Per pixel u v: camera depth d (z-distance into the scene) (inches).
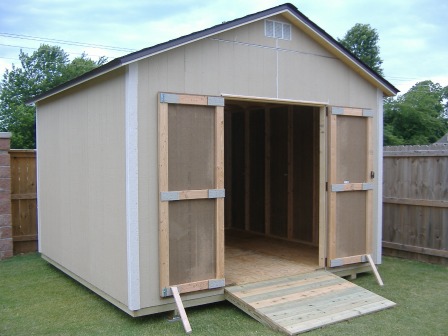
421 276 245.4
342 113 232.4
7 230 295.3
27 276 248.8
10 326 174.4
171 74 179.3
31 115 877.2
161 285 176.4
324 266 228.7
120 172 177.9
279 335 162.4
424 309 190.9
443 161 271.6
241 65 198.5
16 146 853.8
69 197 233.0
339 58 232.8
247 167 346.6
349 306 185.3
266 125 327.6
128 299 173.9
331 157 228.4
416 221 285.6
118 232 180.9
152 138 175.9
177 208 180.5
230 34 195.2
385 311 187.2
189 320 179.2
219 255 190.2
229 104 318.0
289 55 214.4
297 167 302.8
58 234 251.6
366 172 243.4
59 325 174.7
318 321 169.9
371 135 244.8
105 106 189.9
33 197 316.2
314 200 289.4
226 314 186.1
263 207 332.8
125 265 175.8
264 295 189.0
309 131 293.6
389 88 249.4
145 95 173.8
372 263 237.6
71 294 215.0
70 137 229.9
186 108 182.4
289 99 214.5
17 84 1072.8
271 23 208.4
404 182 291.9
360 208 241.4
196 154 184.7
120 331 167.6
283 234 315.3
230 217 366.9
